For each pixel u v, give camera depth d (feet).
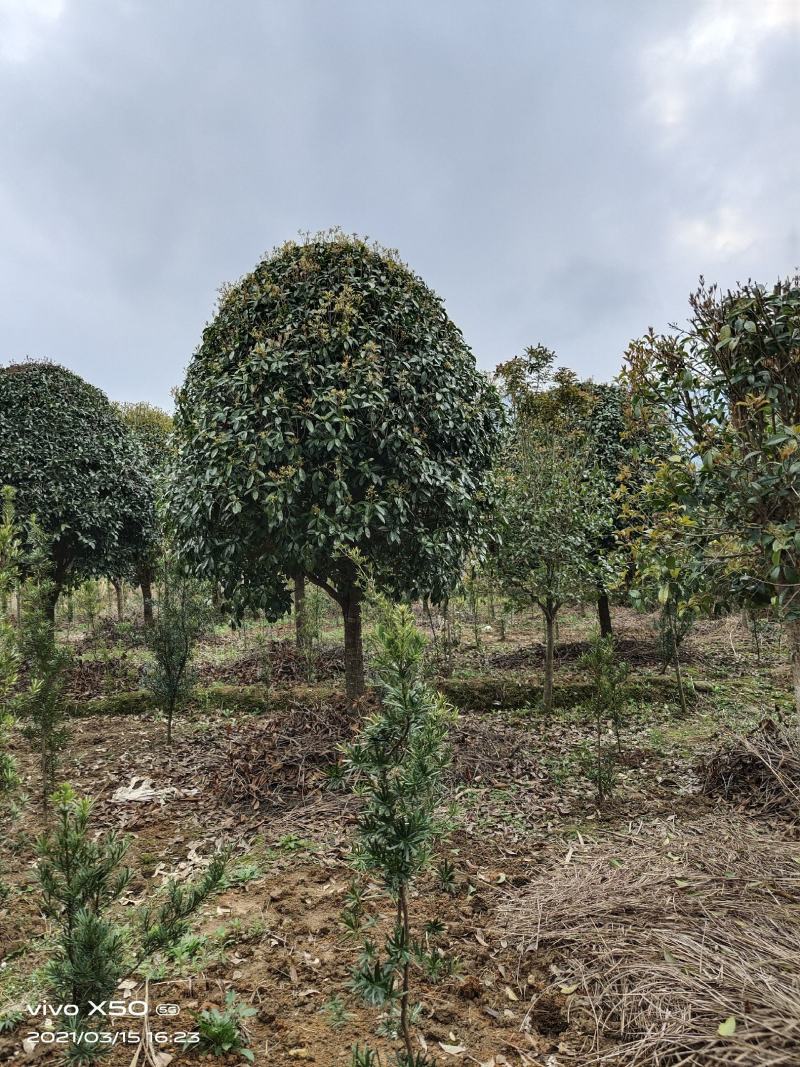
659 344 12.92
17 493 29.25
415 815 6.74
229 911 11.21
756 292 11.78
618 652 32.35
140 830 14.89
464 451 20.49
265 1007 8.75
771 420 11.85
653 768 18.03
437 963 7.06
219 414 17.95
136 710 24.97
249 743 18.51
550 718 23.25
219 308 20.62
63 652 17.03
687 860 11.55
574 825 14.40
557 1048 7.87
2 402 31.01
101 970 6.25
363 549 18.83
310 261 19.71
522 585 24.27
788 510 11.91
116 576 35.53
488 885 11.77
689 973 8.37
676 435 13.28
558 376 42.75
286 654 33.63
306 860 13.04
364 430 17.81
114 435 33.96
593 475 27.04
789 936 8.87
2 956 10.03
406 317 19.45
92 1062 6.94
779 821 13.55
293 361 17.76
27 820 15.03
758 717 21.74
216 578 19.20
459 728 20.07
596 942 9.51
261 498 17.20
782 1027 7.21
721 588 13.10
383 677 6.86
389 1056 7.77
